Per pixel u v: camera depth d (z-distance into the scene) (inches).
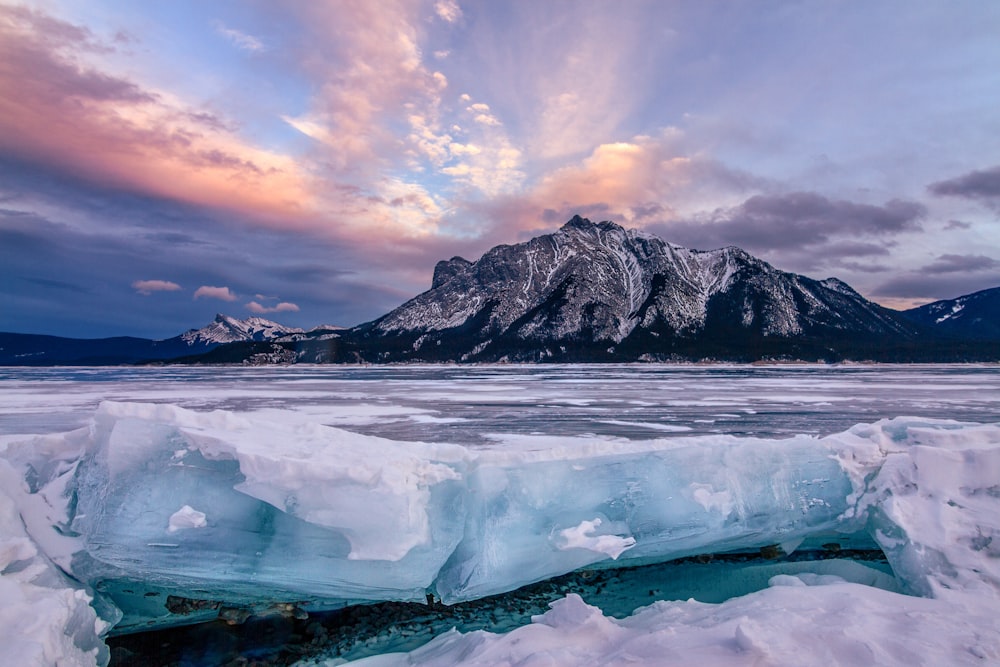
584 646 209.3
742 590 291.3
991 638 185.0
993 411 852.6
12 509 241.4
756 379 2100.1
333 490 239.5
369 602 283.0
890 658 172.9
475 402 1055.6
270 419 314.5
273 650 247.0
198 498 252.4
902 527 273.3
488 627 264.4
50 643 186.4
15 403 1008.9
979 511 269.6
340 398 1168.2
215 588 250.2
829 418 764.6
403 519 241.9
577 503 285.3
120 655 241.9
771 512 303.1
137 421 267.6
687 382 1871.3
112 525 244.8
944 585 239.9
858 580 280.1
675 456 309.1
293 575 243.3
